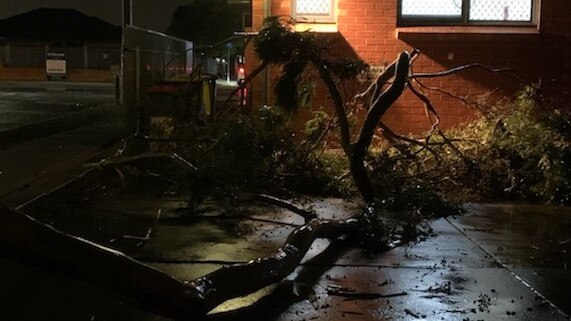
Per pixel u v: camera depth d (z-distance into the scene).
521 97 10.67
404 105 12.74
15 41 62.19
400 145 10.24
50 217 8.24
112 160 9.32
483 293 6.00
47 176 10.80
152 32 14.21
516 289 6.12
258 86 12.89
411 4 12.85
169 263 6.64
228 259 6.79
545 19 12.70
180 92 12.05
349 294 5.92
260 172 8.95
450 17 12.88
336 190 9.91
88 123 19.39
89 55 58.41
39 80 50.38
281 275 5.91
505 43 12.73
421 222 8.52
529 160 10.02
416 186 9.30
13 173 11.18
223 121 10.45
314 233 6.87
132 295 4.81
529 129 10.02
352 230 7.50
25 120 19.75
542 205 9.71
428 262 6.90
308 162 10.14
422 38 12.58
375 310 5.57
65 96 31.36
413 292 6.00
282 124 10.23
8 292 5.77
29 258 4.58
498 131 10.48
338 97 9.52
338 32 12.61
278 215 8.69
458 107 12.80
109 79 51.78
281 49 9.49
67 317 5.28
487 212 9.19
